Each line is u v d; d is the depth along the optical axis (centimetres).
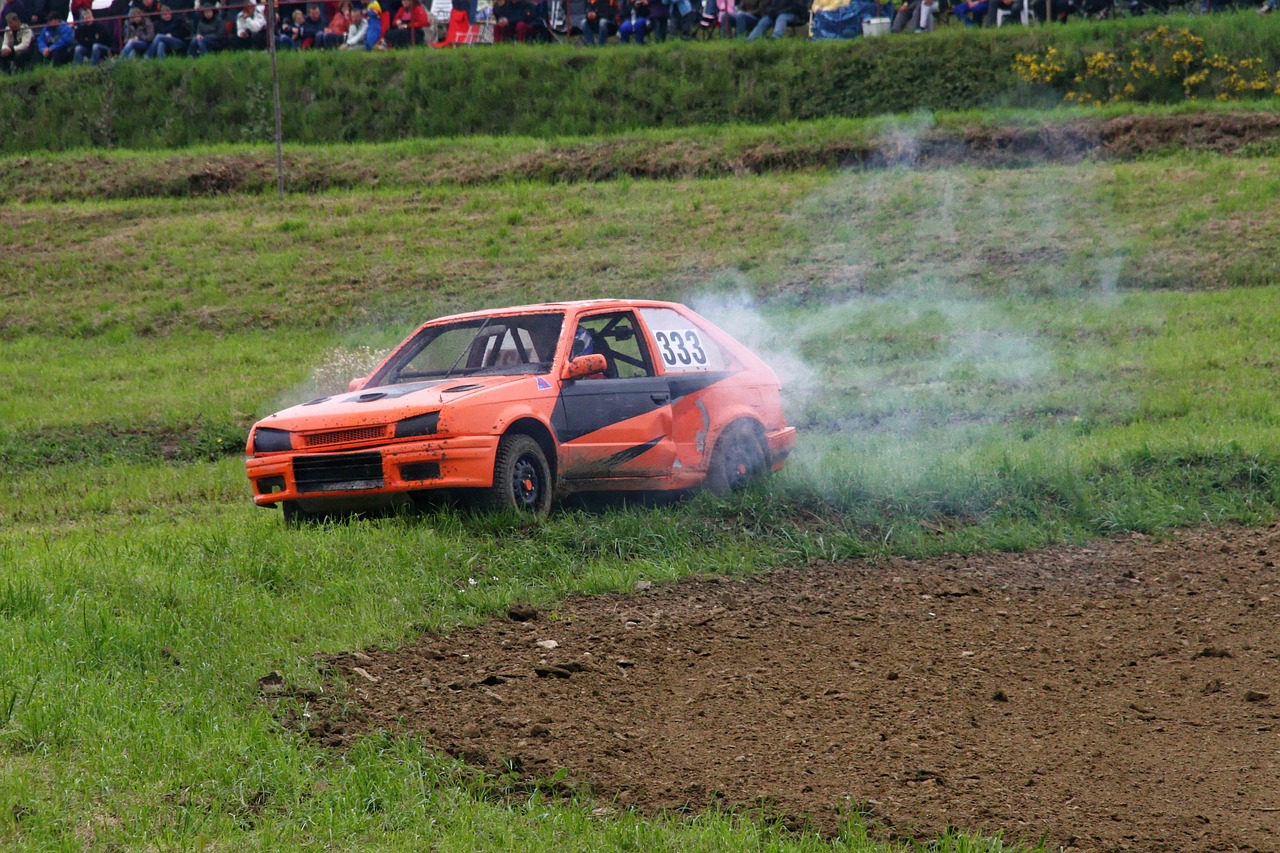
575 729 1788
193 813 1442
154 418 5247
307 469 2731
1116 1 11250
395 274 7912
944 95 10444
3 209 9912
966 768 1675
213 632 2081
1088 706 1916
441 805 1510
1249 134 9119
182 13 12344
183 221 9356
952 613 2397
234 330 7300
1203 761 1706
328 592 2325
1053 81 10419
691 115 10788
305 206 9525
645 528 2767
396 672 1989
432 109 11300
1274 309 6050
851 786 1611
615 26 11781
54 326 7562
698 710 1878
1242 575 2623
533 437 2823
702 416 3077
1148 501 3114
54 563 2431
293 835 1416
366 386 3045
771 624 2317
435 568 2458
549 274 7675
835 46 11069
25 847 1339
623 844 1420
